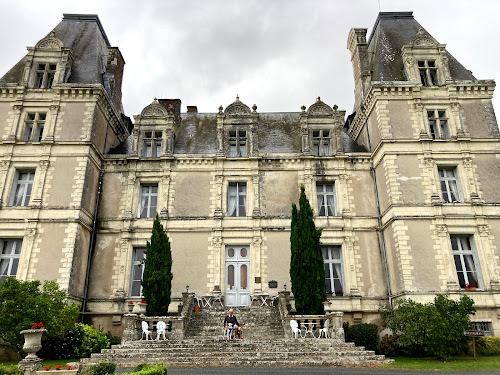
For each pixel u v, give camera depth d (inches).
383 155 856.9
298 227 752.3
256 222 876.0
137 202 900.0
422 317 623.8
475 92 893.2
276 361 520.4
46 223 789.9
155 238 743.1
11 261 788.6
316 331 645.3
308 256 723.4
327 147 965.8
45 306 598.5
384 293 826.2
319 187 930.1
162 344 586.2
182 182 909.2
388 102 891.4
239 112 969.5
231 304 836.6
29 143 845.2
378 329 791.7
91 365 388.2
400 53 991.0
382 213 864.3
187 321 692.7
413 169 838.5
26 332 445.1
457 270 786.2
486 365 538.9
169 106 991.0
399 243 780.0
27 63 906.7
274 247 861.2
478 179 832.3
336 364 524.7
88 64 970.7
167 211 882.1
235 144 962.7
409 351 650.8
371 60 1066.1
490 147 854.5
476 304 739.4
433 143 856.3
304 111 969.5
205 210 887.1
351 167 924.0
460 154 850.1
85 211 830.5
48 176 824.3
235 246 878.4
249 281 851.4
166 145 933.8
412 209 805.9
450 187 853.2
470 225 798.5
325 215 899.4
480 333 590.9
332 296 820.6
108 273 837.8
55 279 688.4
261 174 920.9
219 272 839.7
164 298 711.1
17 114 865.5
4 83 880.3
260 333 682.2
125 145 1004.6
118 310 800.9
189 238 866.1
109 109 965.8
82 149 848.9
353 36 1133.1
